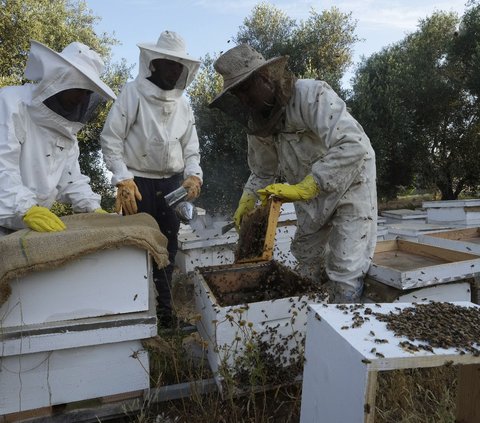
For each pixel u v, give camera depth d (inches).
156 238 77.4
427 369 81.4
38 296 70.4
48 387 72.8
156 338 76.0
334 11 449.4
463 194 600.4
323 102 96.7
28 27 381.4
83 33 441.7
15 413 72.9
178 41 123.2
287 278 102.4
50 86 87.3
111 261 73.4
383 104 422.9
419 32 550.9
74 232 69.9
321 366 60.1
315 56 446.6
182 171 147.9
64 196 115.8
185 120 143.5
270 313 80.6
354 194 104.4
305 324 83.9
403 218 279.1
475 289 108.7
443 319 60.5
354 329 56.1
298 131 104.7
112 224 86.8
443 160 502.9
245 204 124.9
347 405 52.0
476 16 466.6
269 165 124.9
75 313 72.8
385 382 78.0
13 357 70.2
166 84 126.0
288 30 454.9
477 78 439.8
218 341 77.4
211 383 84.8
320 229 118.8
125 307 75.4
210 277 104.1
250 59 90.3
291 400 82.9
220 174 392.2
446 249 116.3
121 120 130.3
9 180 84.6
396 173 493.4
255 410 73.6
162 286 135.4
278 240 186.1
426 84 466.6
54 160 101.1
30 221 78.6
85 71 87.6
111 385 75.9
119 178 127.7
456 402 67.7
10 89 94.8
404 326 57.0
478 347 51.8
